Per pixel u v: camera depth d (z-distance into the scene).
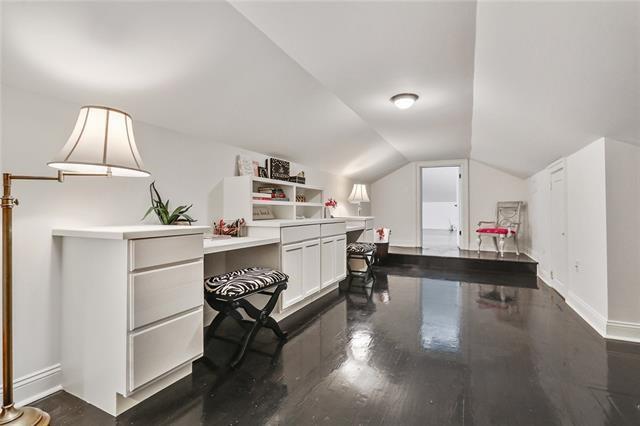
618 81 1.51
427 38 1.79
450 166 6.02
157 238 1.50
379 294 3.44
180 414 1.41
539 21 1.33
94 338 1.48
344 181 5.38
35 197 1.55
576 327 2.46
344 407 1.45
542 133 2.83
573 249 2.97
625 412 1.41
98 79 1.64
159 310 1.51
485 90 2.46
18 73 1.43
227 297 1.89
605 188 2.30
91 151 1.28
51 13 1.26
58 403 1.50
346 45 1.87
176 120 2.21
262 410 1.44
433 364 1.86
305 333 2.34
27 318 1.51
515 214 5.38
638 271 2.22
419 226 6.24
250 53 1.87
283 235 2.58
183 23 1.52
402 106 2.76
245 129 2.70
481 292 3.53
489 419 1.37
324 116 3.03
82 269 1.53
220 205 2.72
